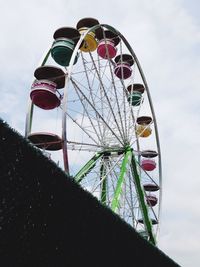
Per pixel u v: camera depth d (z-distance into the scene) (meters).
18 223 9.73
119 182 29.25
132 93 35.09
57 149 24.92
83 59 29.22
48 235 10.70
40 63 28.23
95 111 28.22
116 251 14.53
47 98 25.39
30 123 25.77
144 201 32.16
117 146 31.59
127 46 34.00
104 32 32.12
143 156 37.75
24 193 10.02
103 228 13.63
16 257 9.55
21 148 10.05
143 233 31.44
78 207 12.22
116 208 27.48
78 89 26.34
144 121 37.56
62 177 11.55
